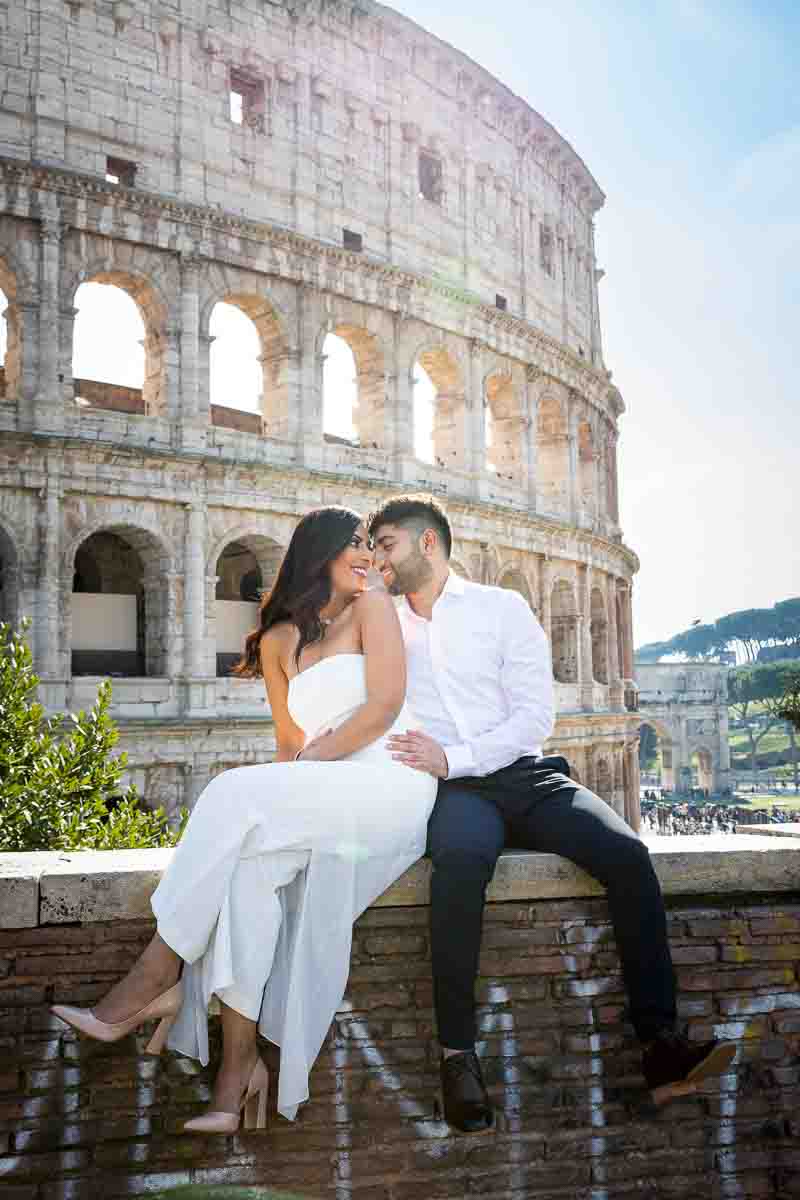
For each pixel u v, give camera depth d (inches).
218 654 1855.3
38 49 1603.1
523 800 326.0
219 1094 279.1
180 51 1748.3
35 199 1569.9
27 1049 300.4
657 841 367.6
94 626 1765.5
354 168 1988.2
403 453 1980.8
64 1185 296.7
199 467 1676.9
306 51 1915.6
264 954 282.2
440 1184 315.3
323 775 297.3
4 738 931.3
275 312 1835.6
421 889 319.0
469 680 341.7
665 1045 301.1
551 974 331.0
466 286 2197.3
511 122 2401.6
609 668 2696.9
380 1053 316.5
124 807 982.4
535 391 2393.0
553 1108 326.0
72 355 1593.3
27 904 302.8
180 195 1722.4
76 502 1581.0
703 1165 332.5
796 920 346.6
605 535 2716.5
